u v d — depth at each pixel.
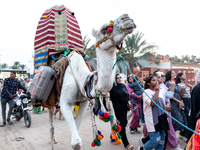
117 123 2.60
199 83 3.56
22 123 6.89
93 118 2.70
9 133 5.58
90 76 2.61
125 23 1.89
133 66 24.00
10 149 4.29
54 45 3.72
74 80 2.98
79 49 3.80
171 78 4.77
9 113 6.75
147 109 3.43
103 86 2.23
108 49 2.15
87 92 2.67
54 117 7.39
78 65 3.02
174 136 4.00
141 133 5.53
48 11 4.23
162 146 3.50
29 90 3.53
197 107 3.40
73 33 4.05
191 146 2.78
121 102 4.12
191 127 3.56
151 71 17.36
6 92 6.57
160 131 3.43
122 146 4.45
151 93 3.46
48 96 3.40
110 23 2.03
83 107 3.25
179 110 4.80
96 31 2.25
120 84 4.36
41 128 6.06
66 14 4.08
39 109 8.50
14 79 6.86
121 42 2.08
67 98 2.94
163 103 3.44
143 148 3.54
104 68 2.18
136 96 5.30
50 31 3.87
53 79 3.24
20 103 6.81
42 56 3.74
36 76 3.42
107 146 4.45
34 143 4.66
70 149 4.23
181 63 23.11
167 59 25.16
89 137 5.07
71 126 2.68
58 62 3.33
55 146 4.43
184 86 5.09
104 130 5.69
